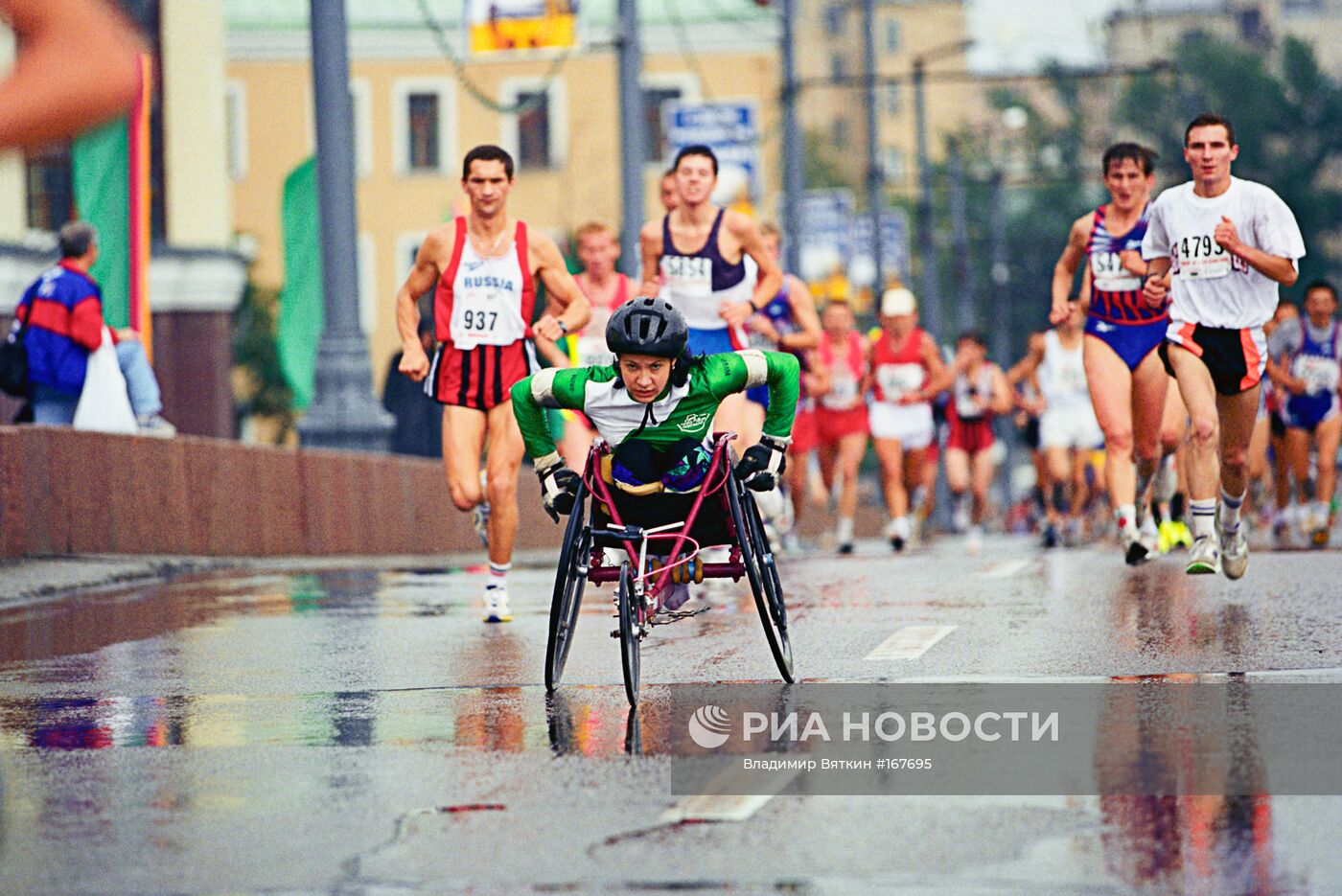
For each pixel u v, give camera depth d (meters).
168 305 106.94
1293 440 56.59
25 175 86.56
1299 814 15.12
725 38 164.75
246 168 159.75
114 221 55.22
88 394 43.97
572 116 163.62
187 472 46.94
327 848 14.60
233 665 25.69
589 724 19.94
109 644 28.58
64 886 13.61
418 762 18.02
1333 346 54.91
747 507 22.06
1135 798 15.77
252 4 161.38
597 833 14.94
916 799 15.91
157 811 16.05
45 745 19.44
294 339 70.38
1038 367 62.81
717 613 30.80
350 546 56.97
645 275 37.34
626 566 20.88
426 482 65.12
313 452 54.44
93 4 6.93
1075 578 36.16
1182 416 39.28
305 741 19.33
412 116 163.75
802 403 54.59
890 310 53.78
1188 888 13.02
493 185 30.12
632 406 21.30
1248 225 30.16
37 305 43.44
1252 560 39.09
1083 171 177.62
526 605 34.28
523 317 30.52
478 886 13.41
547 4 68.62
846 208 121.75
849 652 25.09
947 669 23.14
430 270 30.91
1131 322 34.91
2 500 39.78
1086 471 72.50
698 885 13.29
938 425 65.44
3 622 32.12
